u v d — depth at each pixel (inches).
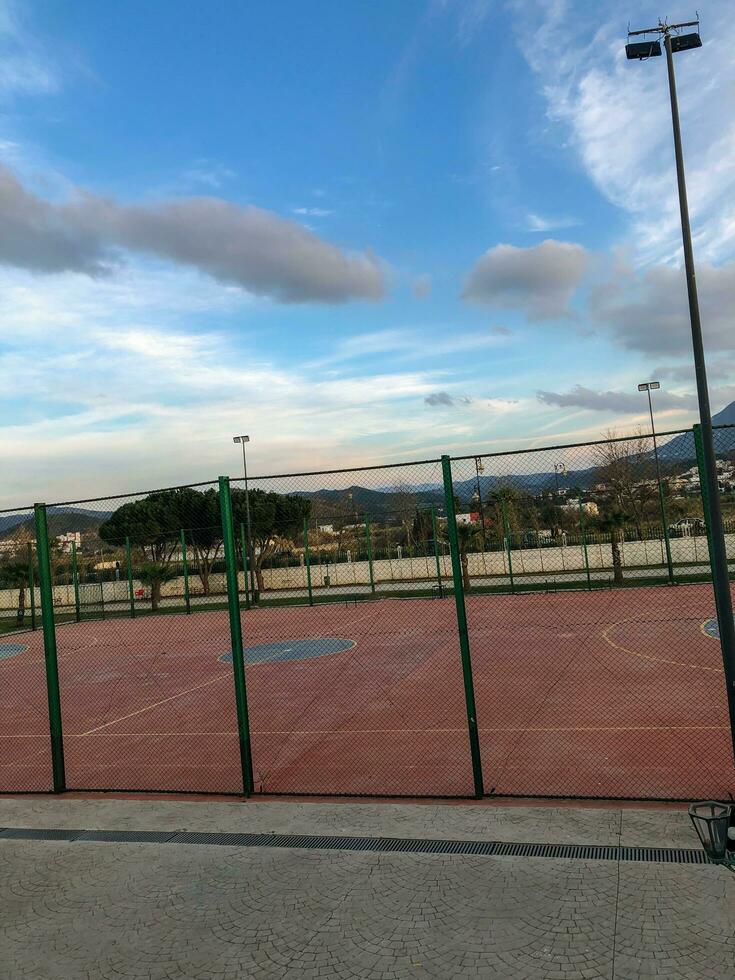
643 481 1143.0
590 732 359.3
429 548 1450.5
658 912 169.0
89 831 247.0
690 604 896.3
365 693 513.0
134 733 438.9
